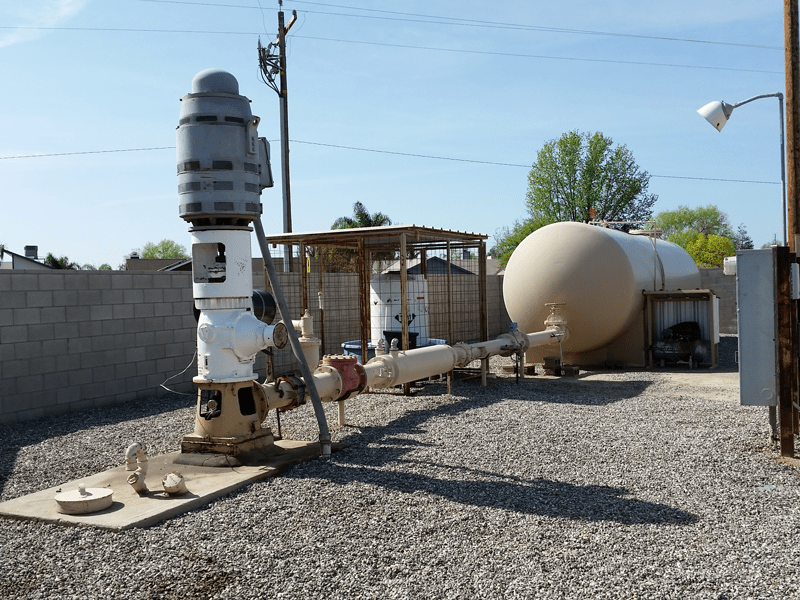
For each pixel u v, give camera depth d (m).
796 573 3.96
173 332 11.52
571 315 13.49
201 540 4.67
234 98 6.68
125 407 10.18
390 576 4.02
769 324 6.81
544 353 14.27
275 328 6.59
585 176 49.91
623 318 13.56
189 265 27.50
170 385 11.45
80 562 4.33
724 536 4.58
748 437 7.56
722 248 69.69
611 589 3.78
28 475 6.51
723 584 3.83
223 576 4.08
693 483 5.83
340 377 7.80
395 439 7.73
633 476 6.05
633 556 4.24
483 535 4.66
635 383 12.09
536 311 13.80
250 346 6.61
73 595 3.87
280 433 7.52
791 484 5.80
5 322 8.99
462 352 10.79
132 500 5.48
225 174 6.55
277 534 4.74
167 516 5.17
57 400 9.65
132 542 4.64
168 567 4.21
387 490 5.72
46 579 4.09
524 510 5.17
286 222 21.56
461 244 12.45
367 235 10.73
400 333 11.75
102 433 8.33
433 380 12.51
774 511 5.11
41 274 9.44
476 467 6.43
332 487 5.82
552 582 3.88
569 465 6.45
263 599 3.77
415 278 12.12
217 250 6.85
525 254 14.05
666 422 8.45
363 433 8.12
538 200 51.47
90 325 10.12
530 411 9.32
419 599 3.72
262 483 6.00
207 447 6.64
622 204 50.09
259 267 22.62
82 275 10.00
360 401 10.46
